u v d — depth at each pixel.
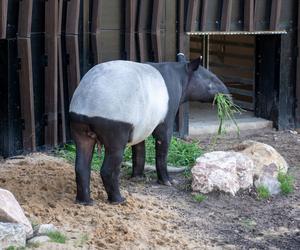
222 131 11.41
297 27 11.72
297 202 8.03
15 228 5.96
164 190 8.16
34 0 9.30
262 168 8.41
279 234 7.04
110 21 10.23
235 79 13.52
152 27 10.42
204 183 8.01
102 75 7.09
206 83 8.41
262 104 12.20
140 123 7.24
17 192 7.41
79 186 7.23
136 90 7.14
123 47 10.38
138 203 7.47
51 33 9.40
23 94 9.26
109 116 6.94
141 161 8.43
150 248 6.29
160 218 7.16
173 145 9.69
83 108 6.98
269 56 11.95
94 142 7.23
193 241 6.62
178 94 8.02
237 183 8.11
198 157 8.66
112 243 6.31
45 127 9.63
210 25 10.91
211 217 7.39
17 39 9.14
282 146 10.77
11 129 9.27
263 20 11.37
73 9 9.60
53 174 8.16
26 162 8.73
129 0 10.19
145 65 7.73
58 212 6.95
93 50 10.04
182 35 10.72
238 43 13.76
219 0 10.95
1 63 9.18
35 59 9.44
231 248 6.55
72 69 9.74
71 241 6.27
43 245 6.02
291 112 11.99
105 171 7.21
